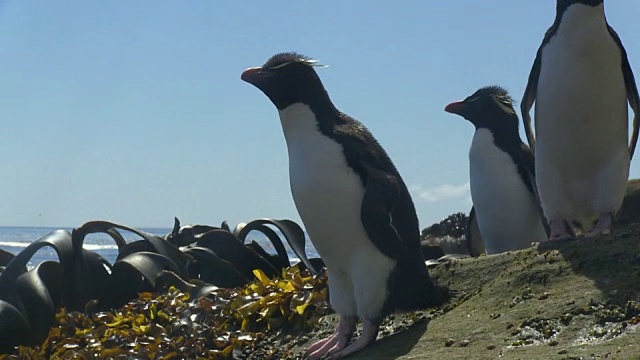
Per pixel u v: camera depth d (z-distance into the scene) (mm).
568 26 2596
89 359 2537
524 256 2537
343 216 2385
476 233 3434
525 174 3125
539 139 2674
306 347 2514
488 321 2332
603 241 2457
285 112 2439
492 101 3141
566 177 2680
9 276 2941
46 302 2785
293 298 2623
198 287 2873
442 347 2293
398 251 2369
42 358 2664
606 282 2324
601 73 2590
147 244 3109
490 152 3139
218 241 3205
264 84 2436
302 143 2424
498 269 2533
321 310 2609
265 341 2586
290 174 2438
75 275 2973
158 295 2846
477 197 3168
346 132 2418
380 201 2346
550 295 2346
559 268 2416
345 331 2451
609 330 2203
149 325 2631
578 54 2590
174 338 2596
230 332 2609
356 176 2387
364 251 2387
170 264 2971
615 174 2645
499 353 2213
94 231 3014
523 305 2346
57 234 3000
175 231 3424
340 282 2441
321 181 2391
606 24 2604
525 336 2250
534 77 2709
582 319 2248
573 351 2154
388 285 2385
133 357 2520
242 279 3123
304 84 2430
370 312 2395
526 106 2750
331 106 2457
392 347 2355
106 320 2773
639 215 3318
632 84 2646
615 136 2629
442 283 2574
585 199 2689
